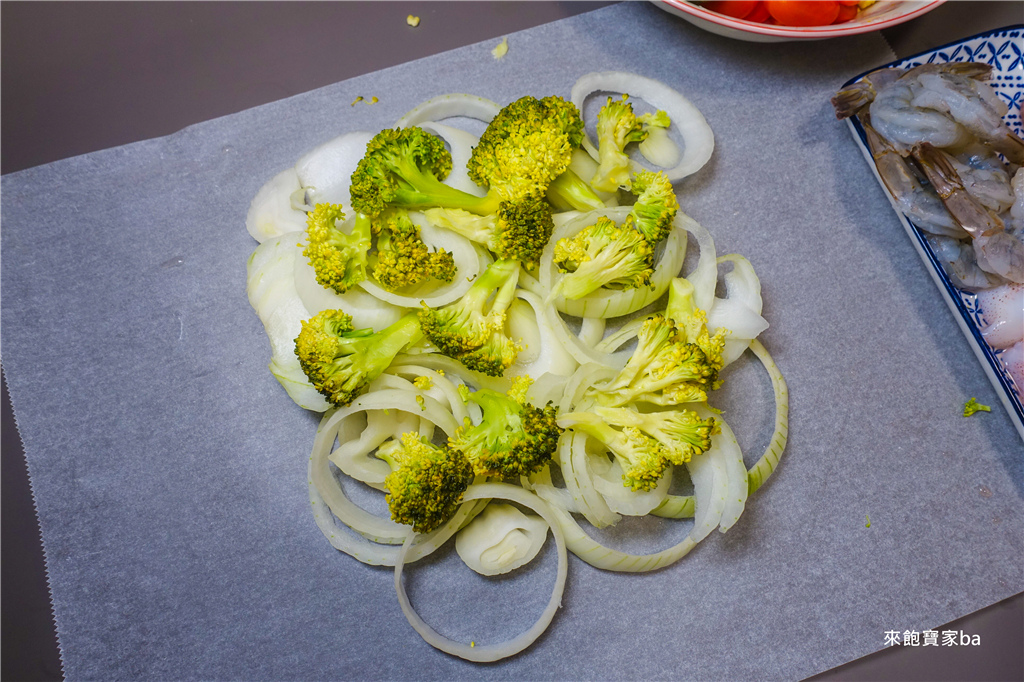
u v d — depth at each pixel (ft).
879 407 1.55
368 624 1.48
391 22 1.66
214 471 1.52
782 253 1.59
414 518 1.39
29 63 1.64
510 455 1.39
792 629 1.48
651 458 1.39
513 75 1.63
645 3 1.67
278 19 1.66
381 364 1.43
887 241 1.59
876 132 1.55
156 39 1.65
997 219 1.50
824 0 1.55
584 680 1.46
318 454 1.46
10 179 1.59
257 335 1.56
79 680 1.47
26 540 1.51
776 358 1.56
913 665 1.48
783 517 1.51
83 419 1.53
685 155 1.58
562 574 1.45
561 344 1.48
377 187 1.45
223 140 1.61
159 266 1.58
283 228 1.55
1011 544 1.51
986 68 1.55
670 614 1.48
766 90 1.64
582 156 1.53
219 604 1.49
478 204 1.47
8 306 1.56
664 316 1.49
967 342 1.56
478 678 1.47
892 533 1.51
